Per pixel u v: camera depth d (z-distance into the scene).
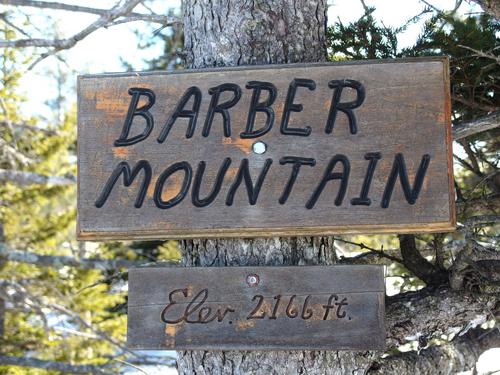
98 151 2.98
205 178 2.93
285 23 3.10
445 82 2.89
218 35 3.10
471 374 4.30
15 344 9.84
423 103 2.89
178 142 2.95
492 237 3.72
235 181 2.91
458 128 3.55
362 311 2.87
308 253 3.04
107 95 3.00
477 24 4.17
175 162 2.95
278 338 2.88
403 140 2.88
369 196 2.87
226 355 2.98
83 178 2.97
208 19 3.12
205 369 3.00
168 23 4.40
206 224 2.91
